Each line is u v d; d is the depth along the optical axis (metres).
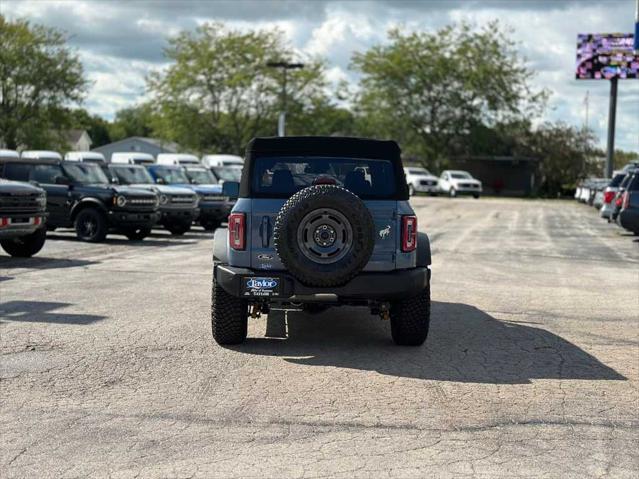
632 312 10.69
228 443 5.33
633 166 29.84
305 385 6.80
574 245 21.34
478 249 19.88
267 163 7.96
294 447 5.27
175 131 69.62
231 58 68.62
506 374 7.27
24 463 4.94
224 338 8.23
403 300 8.13
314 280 7.50
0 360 7.50
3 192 14.91
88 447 5.23
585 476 4.83
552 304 11.29
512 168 72.38
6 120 65.94
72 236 21.59
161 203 22.48
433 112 71.06
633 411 6.16
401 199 7.97
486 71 68.69
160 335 8.71
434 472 4.85
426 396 6.51
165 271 14.21
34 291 11.67
